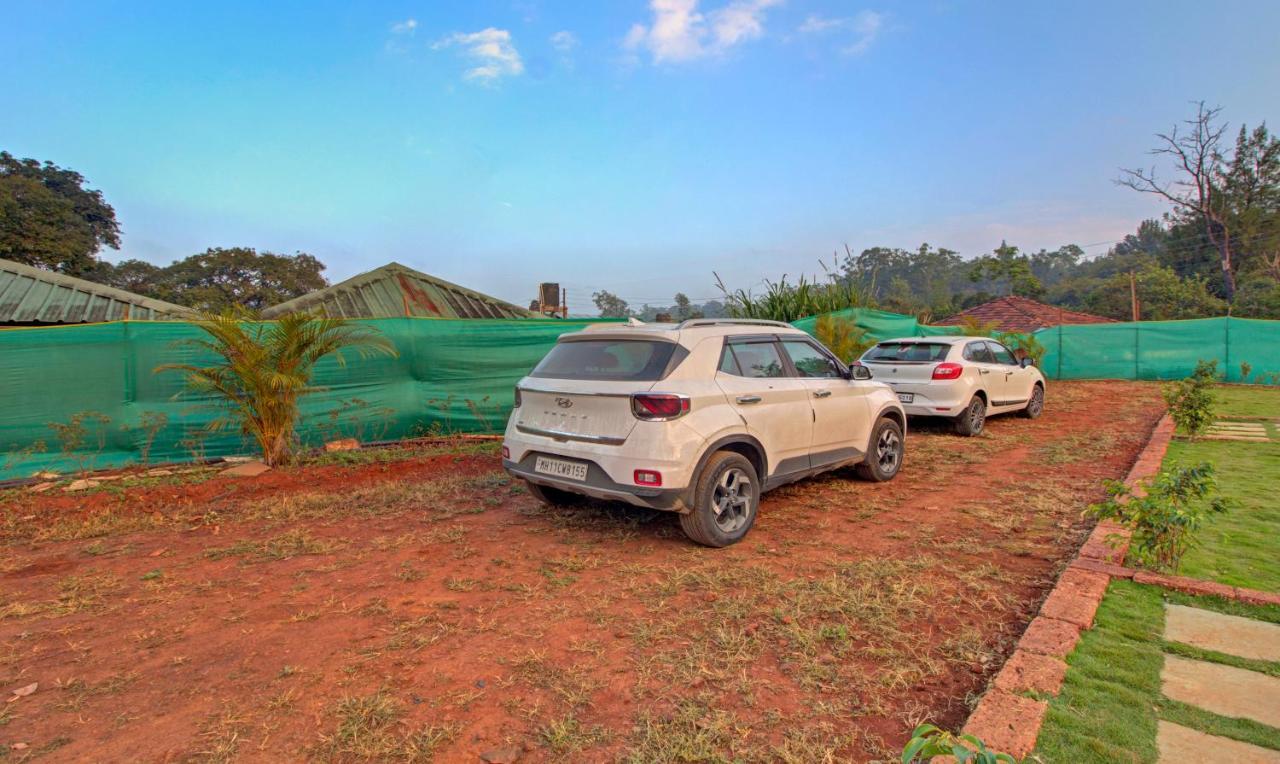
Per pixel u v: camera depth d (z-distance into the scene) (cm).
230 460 799
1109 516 418
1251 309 3331
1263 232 4034
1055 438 929
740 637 334
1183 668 288
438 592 405
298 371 773
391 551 483
